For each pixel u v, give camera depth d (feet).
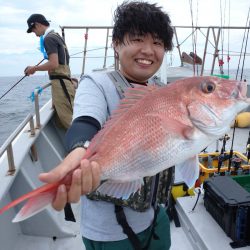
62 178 1.86
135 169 2.18
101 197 2.79
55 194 1.85
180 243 5.01
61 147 9.26
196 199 5.33
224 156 6.38
